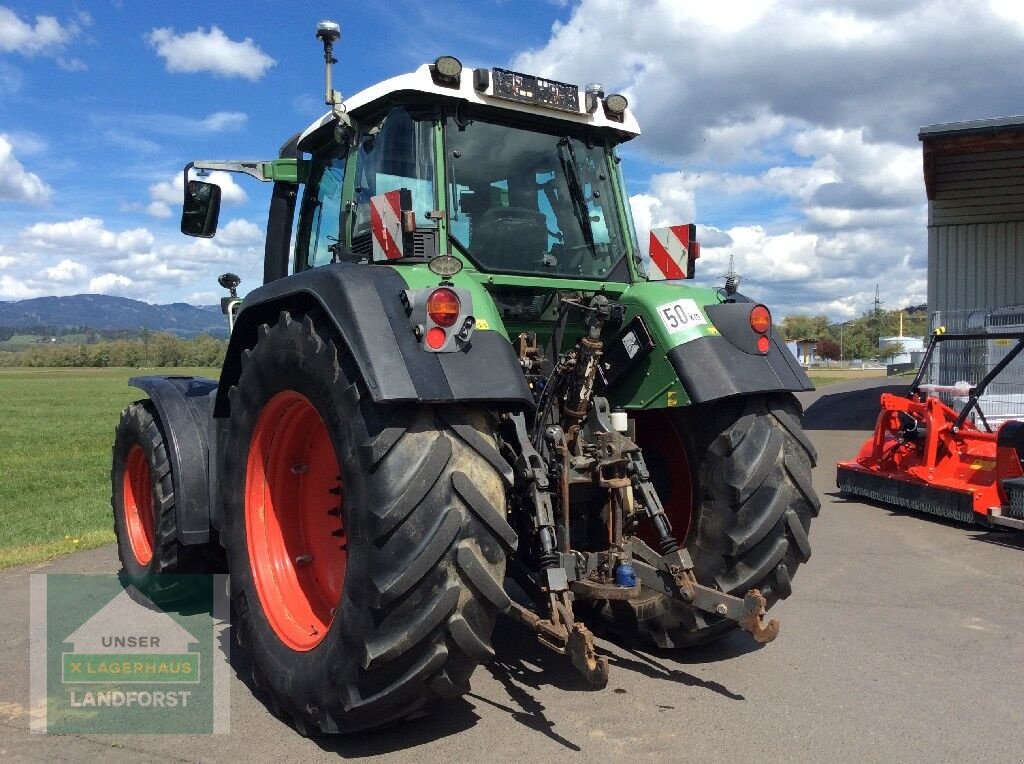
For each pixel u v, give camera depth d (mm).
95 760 2928
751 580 3490
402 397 2664
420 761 2875
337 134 3887
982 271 15055
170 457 4469
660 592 3369
